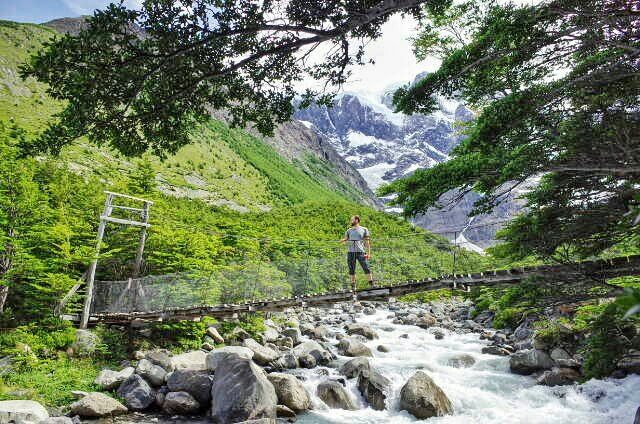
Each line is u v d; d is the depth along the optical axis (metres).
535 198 9.20
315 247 17.89
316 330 17.09
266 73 7.66
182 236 18.05
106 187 25.16
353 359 11.45
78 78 5.52
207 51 6.69
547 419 8.66
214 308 13.05
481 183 7.65
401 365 12.34
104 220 14.81
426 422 8.52
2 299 12.43
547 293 9.81
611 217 8.09
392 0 6.24
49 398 8.75
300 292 16.12
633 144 7.04
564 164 7.26
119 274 18.73
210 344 14.24
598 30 6.93
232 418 8.12
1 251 12.64
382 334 17.97
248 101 8.03
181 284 14.99
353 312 25.30
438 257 18.52
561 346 12.41
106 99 5.97
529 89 6.48
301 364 12.20
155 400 9.20
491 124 6.39
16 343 10.70
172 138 7.26
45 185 19.05
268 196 129.88
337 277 16.81
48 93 5.71
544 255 9.61
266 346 14.31
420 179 7.53
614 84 7.07
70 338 11.80
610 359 9.48
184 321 14.20
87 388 9.51
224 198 97.31
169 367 10.56
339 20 7.01
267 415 8.30
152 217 21.73
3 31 112.88
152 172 26.55
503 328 18.03
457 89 7.75
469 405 9.39
